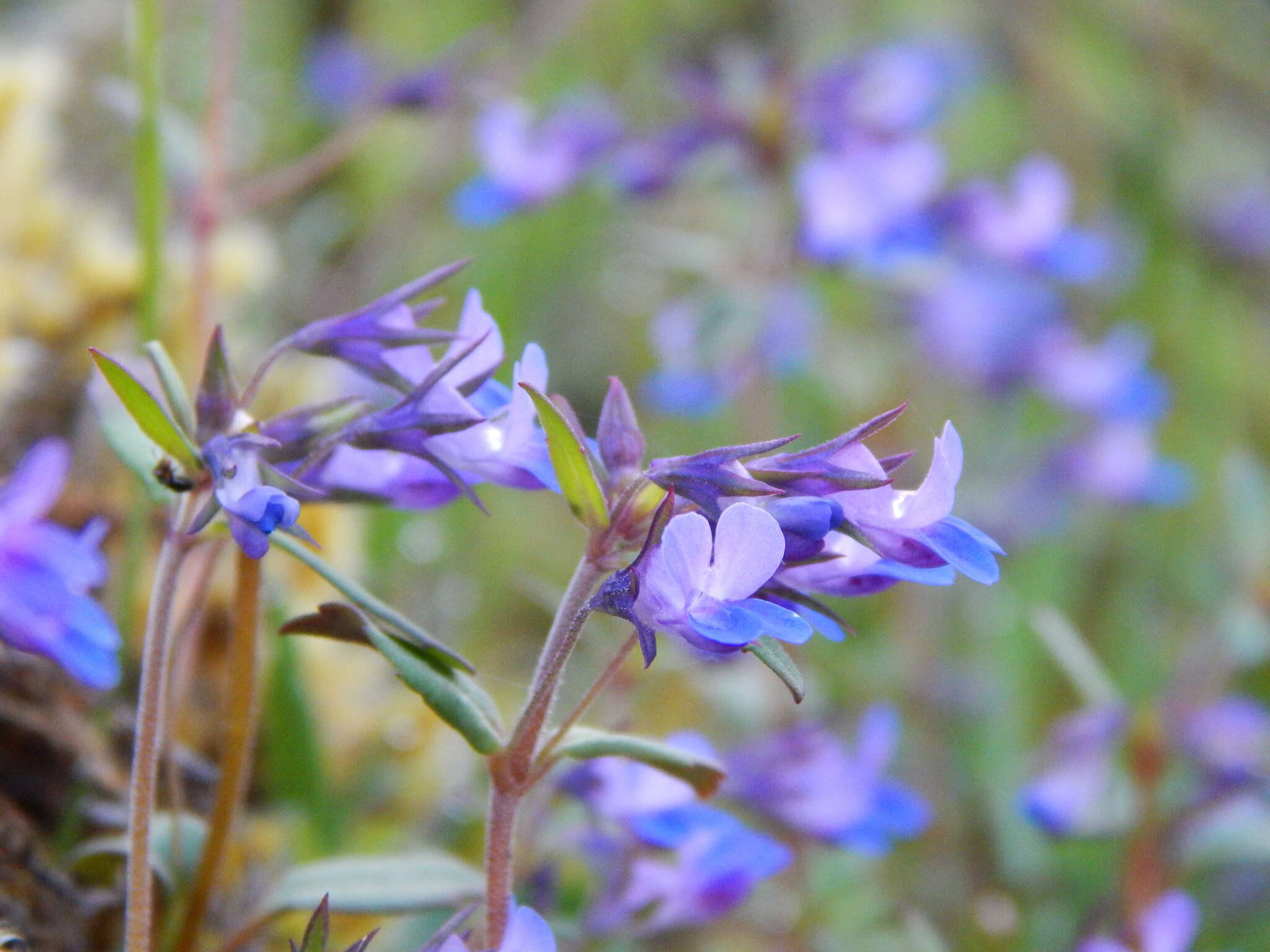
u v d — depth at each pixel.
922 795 0.22
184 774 0.15
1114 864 0.20
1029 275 0.25
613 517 0.11
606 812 0.14
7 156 0.19
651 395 0.24
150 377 0.16
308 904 0.13
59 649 0.11
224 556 0.16
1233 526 0.23
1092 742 0.17
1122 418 0.26
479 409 0.12
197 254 0.18
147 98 0.16
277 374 0.20
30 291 0.18
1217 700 0.20
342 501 0.12
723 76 0.23
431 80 0.20
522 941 0.11
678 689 0.22
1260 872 0.20
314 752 0.15
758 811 0.15
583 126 0.23
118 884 0.14
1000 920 0.19
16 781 0.14
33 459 0.12
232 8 0.18
